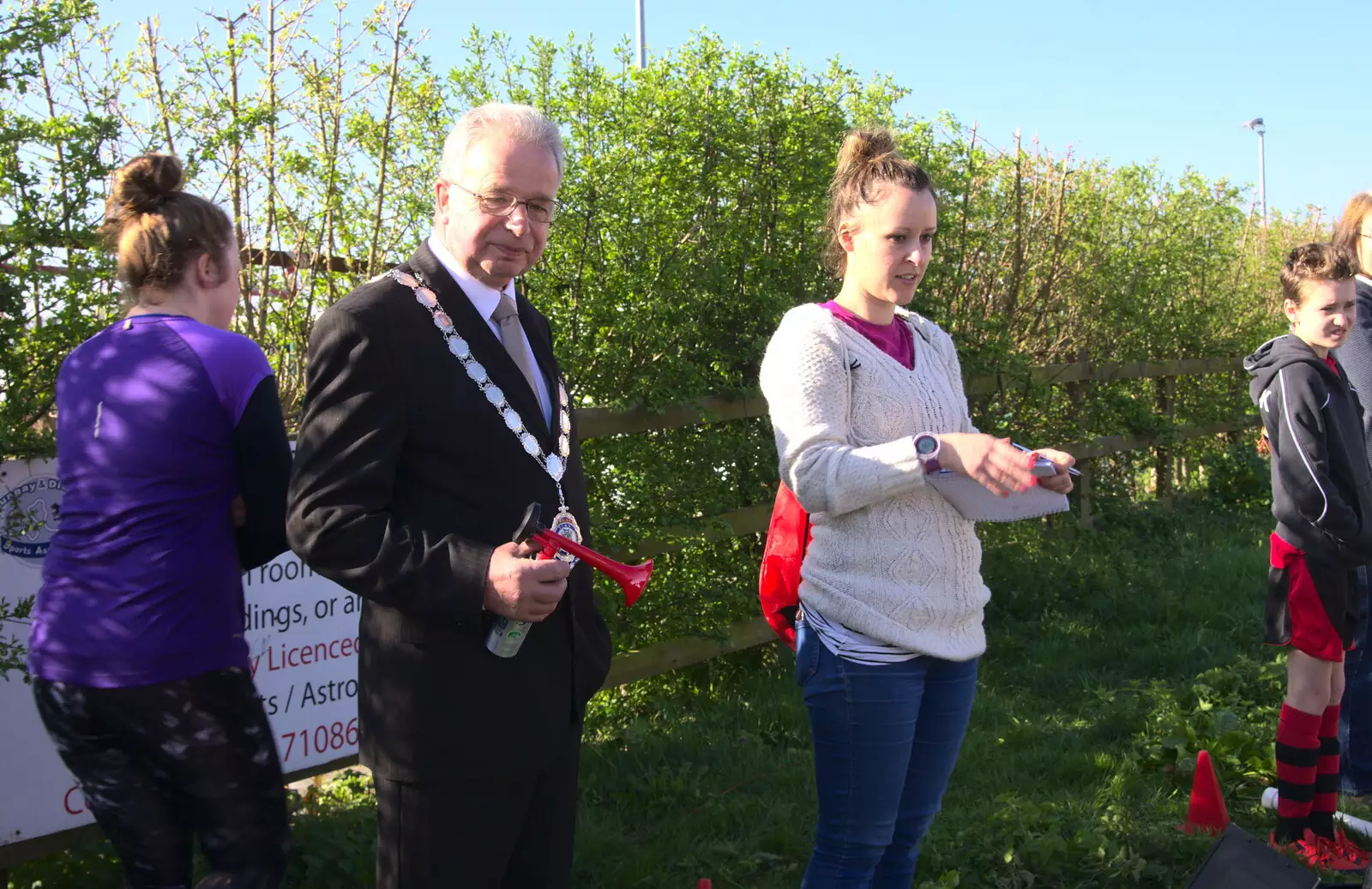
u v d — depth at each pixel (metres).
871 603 2.44
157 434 2.24
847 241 2.60
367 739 2.09
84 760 2.27
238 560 2.39
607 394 4.74
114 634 2.20
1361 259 4.21
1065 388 8.70
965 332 6.93
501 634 2.02
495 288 2.18
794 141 5.18
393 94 4.05
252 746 2.35
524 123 2.10
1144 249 9.52
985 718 4.91
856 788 2.50
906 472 2.27
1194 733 4.52
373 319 1.98
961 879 3.44
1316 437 3.57
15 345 3.09
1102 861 3.54
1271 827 3.93
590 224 4.43
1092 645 6.05
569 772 2.26
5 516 3.09
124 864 2.31
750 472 5.48
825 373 2.46
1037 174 8.34
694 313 4.86
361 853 3.42
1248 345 11.18
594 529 4.58
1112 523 8.88
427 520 2.02
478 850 2.08
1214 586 7.12
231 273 2.49
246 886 2.30
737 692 5.21
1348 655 4.19
